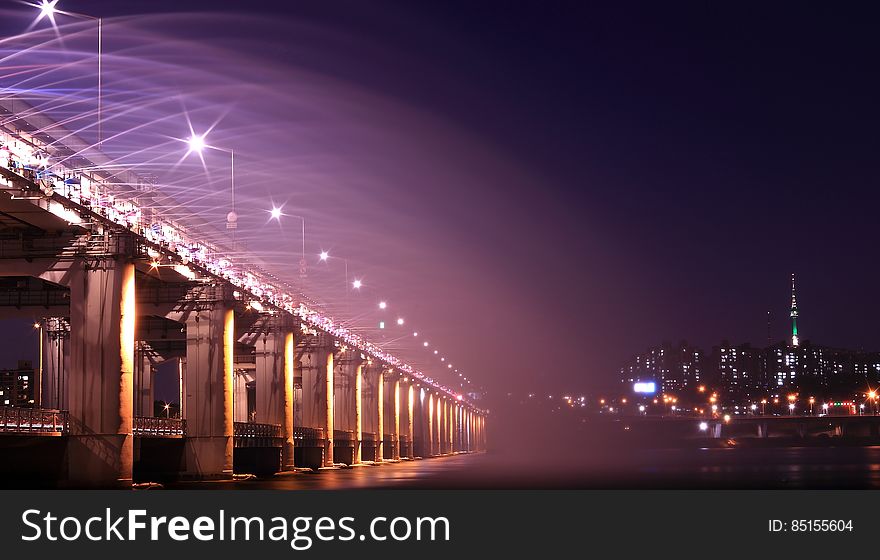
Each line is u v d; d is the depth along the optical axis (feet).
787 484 241.35
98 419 213.87
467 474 319.27
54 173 202.08
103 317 216.33
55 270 218.38
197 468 268.00
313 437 379.55
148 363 378.94
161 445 268.82
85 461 213.05
